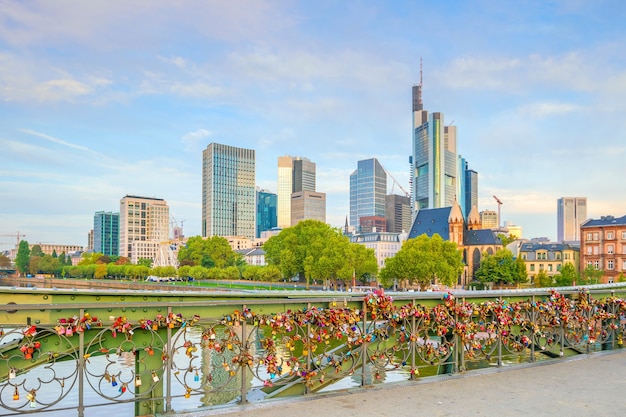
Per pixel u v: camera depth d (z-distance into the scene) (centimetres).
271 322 773
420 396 771
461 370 948
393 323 882
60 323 649
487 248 14438
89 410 1584
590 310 1174
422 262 9638
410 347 891
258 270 12569
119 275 19400
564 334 1136
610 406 722
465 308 961
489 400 750
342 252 10194
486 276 11506
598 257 10450
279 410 700
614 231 10262
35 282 18200
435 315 927
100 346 744
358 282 12556
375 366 884
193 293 1254
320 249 10744
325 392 789
